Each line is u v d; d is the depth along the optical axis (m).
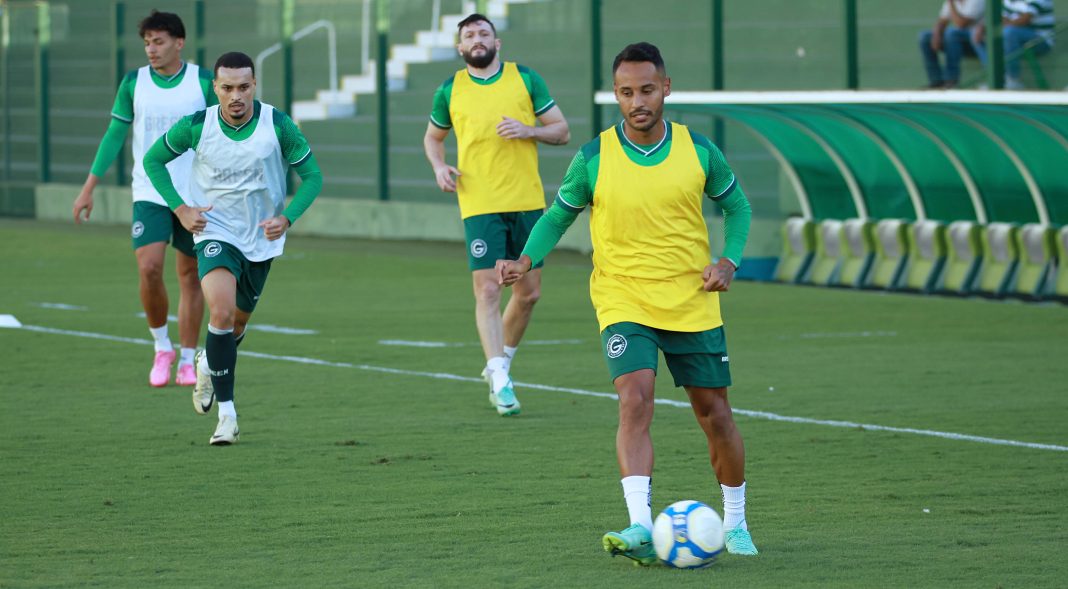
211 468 14.19
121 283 34.62
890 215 35.28
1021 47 36.88
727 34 46.50
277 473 13.97
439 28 55.28
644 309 10.89
